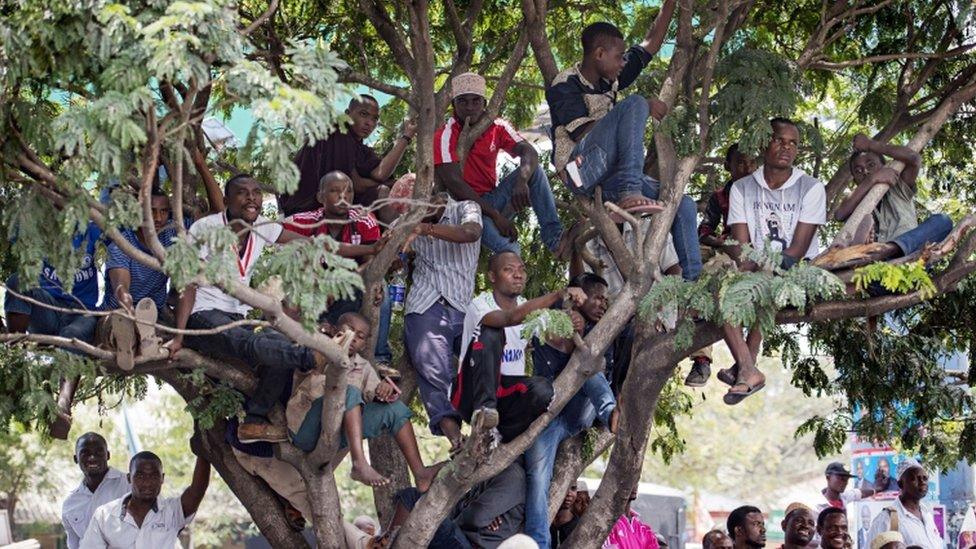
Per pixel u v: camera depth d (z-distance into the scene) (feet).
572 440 29.89
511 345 26.78
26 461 78.54
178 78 17.28
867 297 26.30
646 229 28.99
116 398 74.33
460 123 29.04
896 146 27.61
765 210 27.45
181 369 26.89
